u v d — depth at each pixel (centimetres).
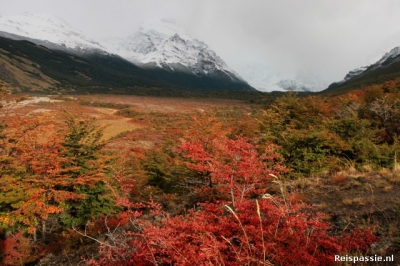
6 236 1286
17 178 1289
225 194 782
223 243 369
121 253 471
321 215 493
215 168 633
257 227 414
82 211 1463
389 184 636
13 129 1425
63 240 1159
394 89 2712
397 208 472
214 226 438
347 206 544
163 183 2039
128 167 2019
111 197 1463
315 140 1095
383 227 423
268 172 701
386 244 375
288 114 2033
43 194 1350
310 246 378
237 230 430
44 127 1519
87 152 1641
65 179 1475
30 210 1266
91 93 19112
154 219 784
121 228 828
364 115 1920
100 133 1798
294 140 1108
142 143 4347
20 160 1339
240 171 599
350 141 1196
